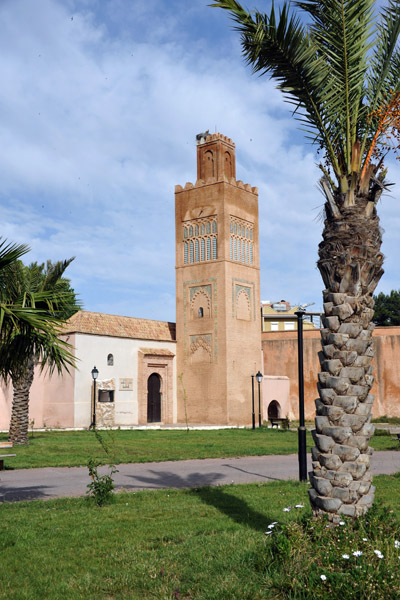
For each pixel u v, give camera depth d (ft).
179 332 139.23
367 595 16.78
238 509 32.68
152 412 132.46
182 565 21.91
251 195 143.43
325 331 21.85
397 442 81.82
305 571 18.84
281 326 212.84
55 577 21.15
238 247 137.90
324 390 21.27
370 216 22.20
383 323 222.89
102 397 120.26
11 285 31.65
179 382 137.39
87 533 27.22
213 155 139.44
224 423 128.36
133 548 24.63
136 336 128.26
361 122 24.14
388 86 24.91
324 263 22.06
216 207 135.74
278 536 20.68
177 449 70.49
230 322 132.46
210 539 25.61
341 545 19.22
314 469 21.36
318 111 23.84
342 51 23.56
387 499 35.47
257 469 53.47
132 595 18.94
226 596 18.39
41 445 72.79
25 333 29.76
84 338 116.67
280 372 151.23
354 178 22.12
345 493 20.57
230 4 22.52
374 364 141.69
